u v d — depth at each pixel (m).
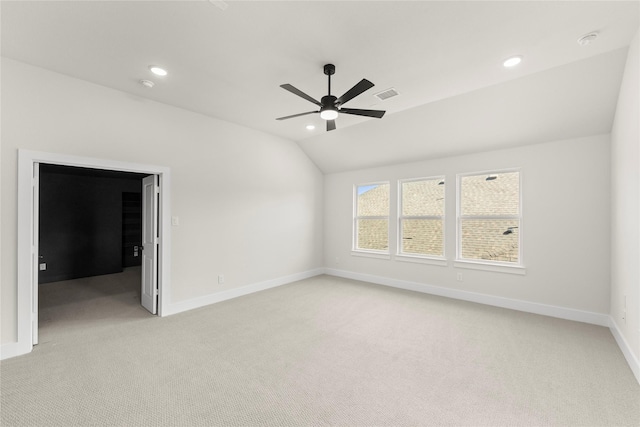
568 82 2.88
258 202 4.81
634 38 2.23
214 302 4.15
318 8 1.94
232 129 4.40
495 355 2.61
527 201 3.82
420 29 2.16
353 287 5.05
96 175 5.97
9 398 1.97
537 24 2.09
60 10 1.96
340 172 5.93
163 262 3.62
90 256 6.11
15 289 2.58
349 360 2.52
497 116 3.53
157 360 2.50
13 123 2.59
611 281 3.23
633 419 1.79
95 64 2.69
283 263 5.28
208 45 2.39
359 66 2.70
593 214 3.39
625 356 2.56
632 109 2.38
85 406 1.90
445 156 4.51
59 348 2.71
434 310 3.84
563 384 2.16
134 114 3.36
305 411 1.87
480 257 4.29
